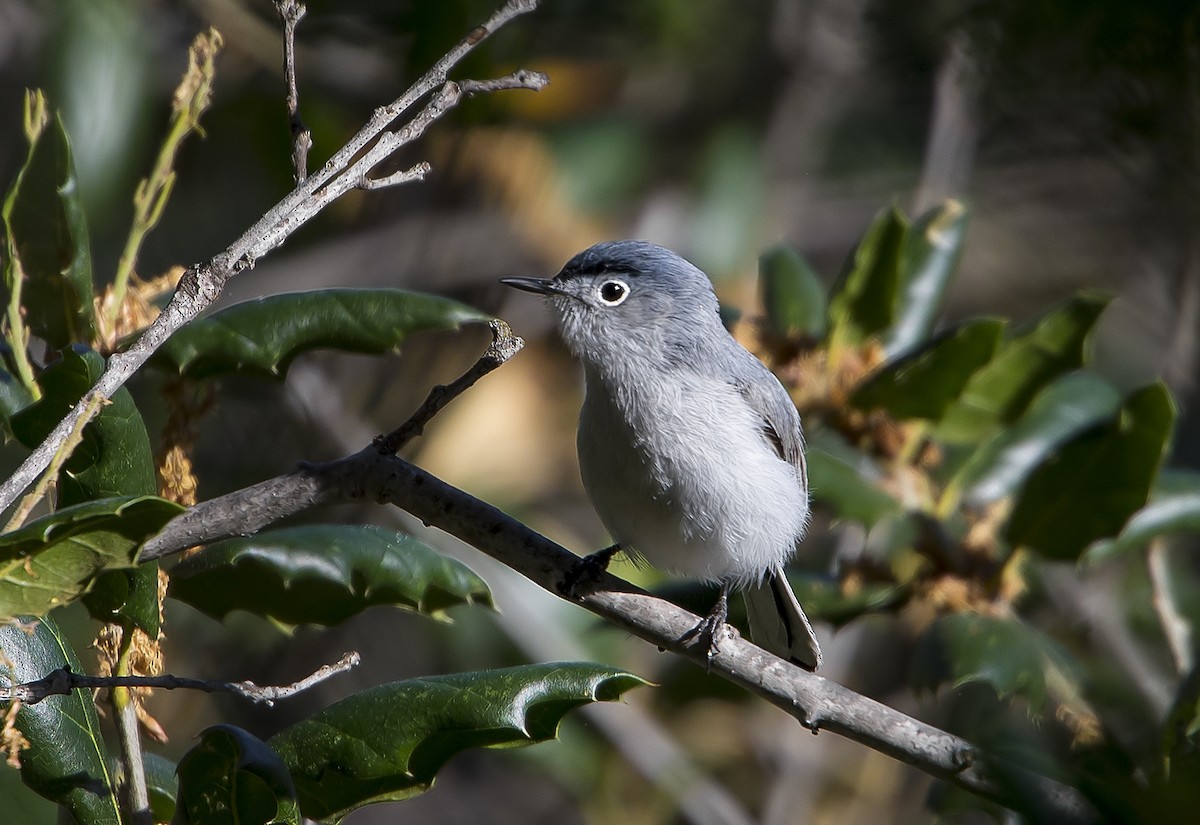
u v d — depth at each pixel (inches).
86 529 189.9
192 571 261.7
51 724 230.1
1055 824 211.5
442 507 251.8
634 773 439.8
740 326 376.5
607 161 548.4
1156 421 311.7
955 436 346.0
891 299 353.4
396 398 522.3
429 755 241.3
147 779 261.6
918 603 343.9
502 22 219.9
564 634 448.5
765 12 569.3
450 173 534.6
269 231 209.6
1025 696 304.3
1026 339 337.7
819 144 595.2
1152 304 469.1
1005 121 349.4
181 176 539.2
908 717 244.1
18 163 514.9
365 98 523.2
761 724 475.2
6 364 254.4
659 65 558.9
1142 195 384.2
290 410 472.4
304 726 243.6
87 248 256.1
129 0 422.9
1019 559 329.4
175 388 263.4
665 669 423.8
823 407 351.3
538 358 513.3
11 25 512.7
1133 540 339.9
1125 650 392.5
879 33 434.3
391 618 501.7
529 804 521.3
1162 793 209.3
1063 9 322.0
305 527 271.9
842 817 456.8
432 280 542.6
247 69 519.5
